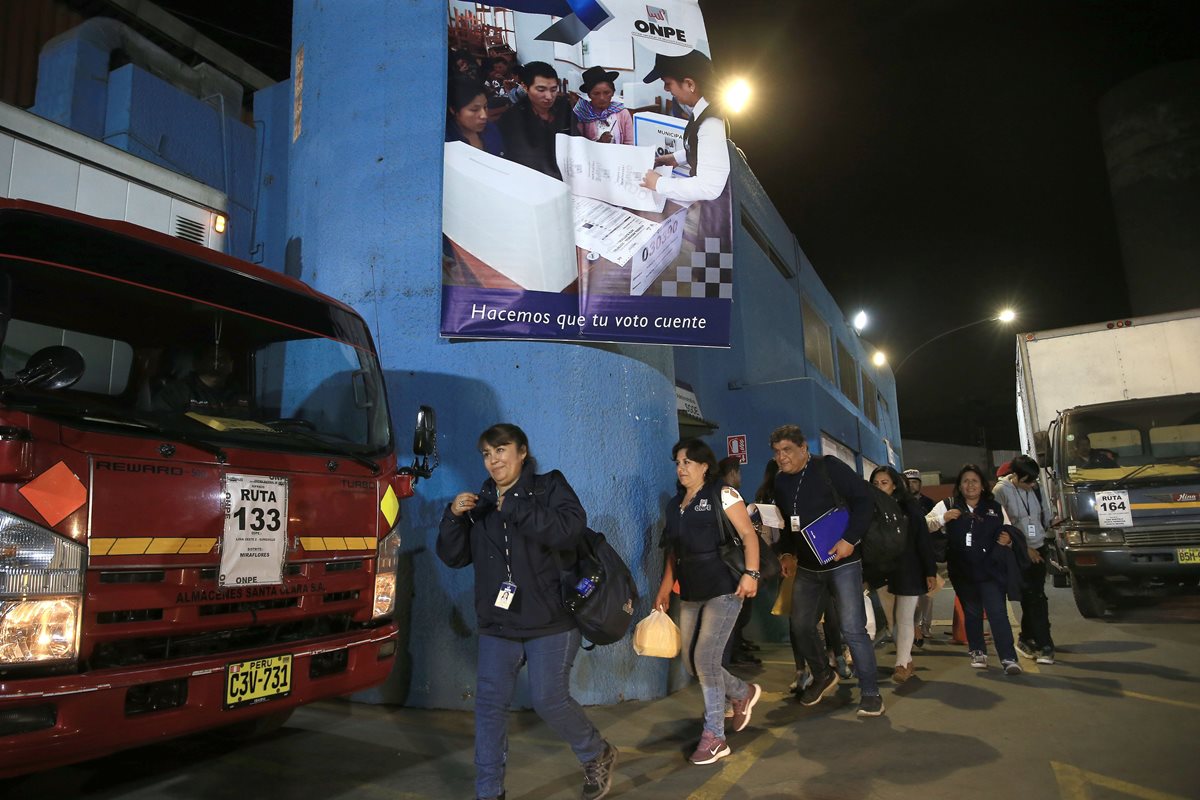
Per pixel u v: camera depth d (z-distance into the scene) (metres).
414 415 5.83
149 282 3.82
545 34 6.04
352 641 4.02
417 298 5.98
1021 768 4.05
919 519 6.37
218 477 3.51
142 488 3.23
